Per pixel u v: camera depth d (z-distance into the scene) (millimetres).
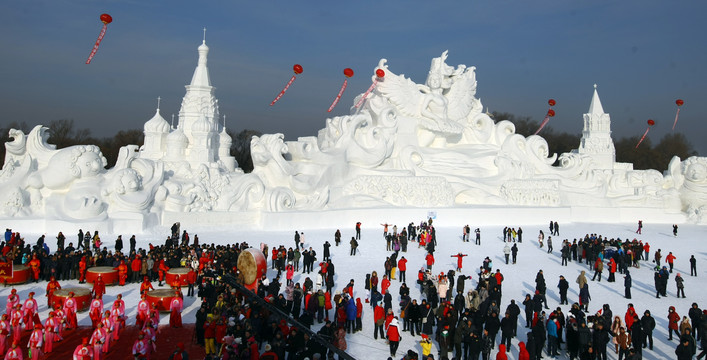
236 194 42781
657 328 20859
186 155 46969
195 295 23438
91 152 38250
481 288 21297
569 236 41344
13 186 37000
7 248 24953
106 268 23906
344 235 38906
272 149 46125
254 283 18906
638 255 31078
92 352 15281
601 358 17531
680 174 56562
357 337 18875
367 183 47250
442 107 54500
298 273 27438
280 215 41312
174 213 39156
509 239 37719
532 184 51562
